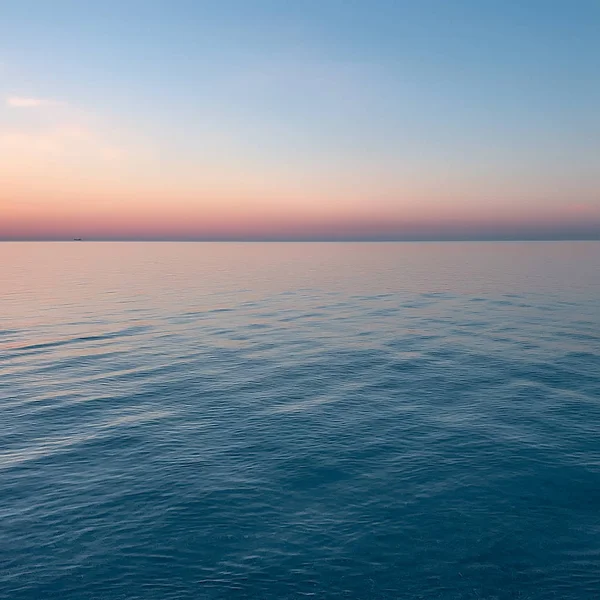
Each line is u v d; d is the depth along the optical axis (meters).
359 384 23.17
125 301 54.47
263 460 15.15
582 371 24.78
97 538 11.27
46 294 60.88
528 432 17.05
